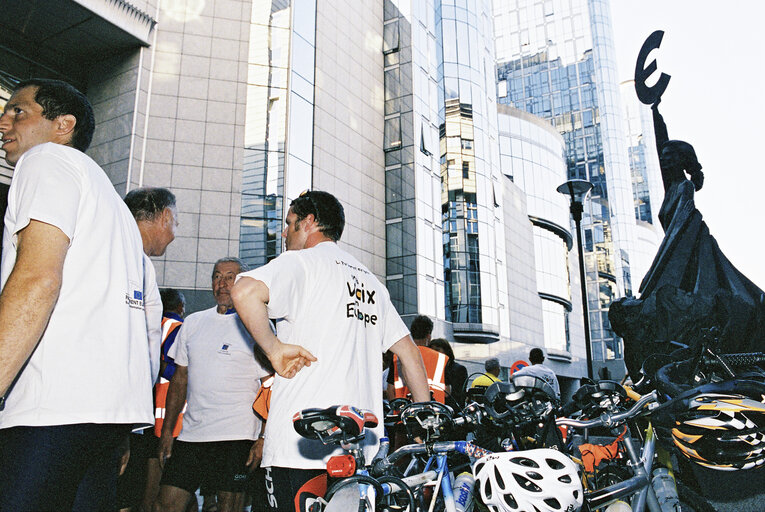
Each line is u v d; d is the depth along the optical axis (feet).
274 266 7.30
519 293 150.20
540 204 192.95
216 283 13.57
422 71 107.96
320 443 7.12
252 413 12.70
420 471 9.06
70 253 5.61
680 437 9.16
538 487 7.25
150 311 7.76
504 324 123.85
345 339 7.66
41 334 4.96
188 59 67.00
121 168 60.85
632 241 265.34
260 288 6.98
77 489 5.53
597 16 304.09
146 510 14.20
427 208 101.91
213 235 63.82
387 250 97.86
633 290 255.29
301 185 74.74
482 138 114.01
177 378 13.20
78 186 5.76
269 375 10.85
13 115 6.28
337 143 86.33
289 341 7.56
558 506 7.23
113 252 6.00
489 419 8.98
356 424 5.95
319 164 80.38
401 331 8.93
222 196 65.26
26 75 58.59
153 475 14.47
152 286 7.82
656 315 24.32
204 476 12.51
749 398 8.71
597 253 258.16
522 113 202.18
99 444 5.49
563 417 10.19
